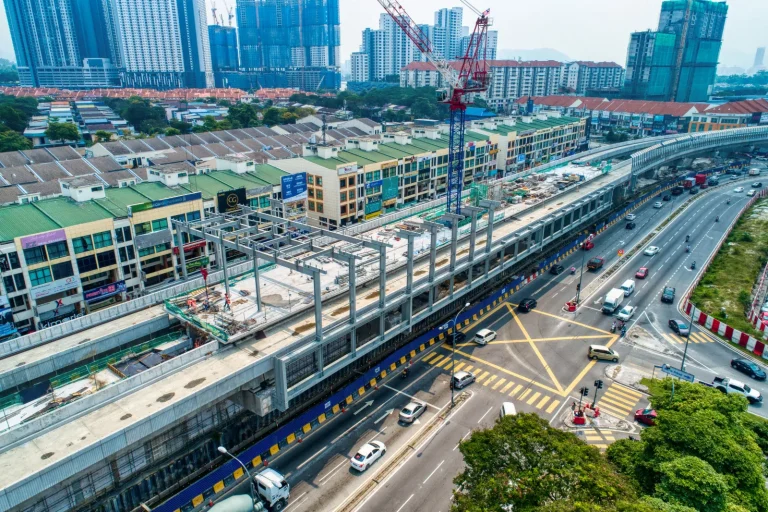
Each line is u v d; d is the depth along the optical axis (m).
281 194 104.69
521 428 37.91
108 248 78.56
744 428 39.75
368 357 65.88
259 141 173.12
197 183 99.00
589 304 83.50
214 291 61.59
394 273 70.19
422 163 135.12
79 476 39.69
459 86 98.38
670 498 31.69
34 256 70.88
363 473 47.69
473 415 55.84
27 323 72.12
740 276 91.88
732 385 58.94
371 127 195.38
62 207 80.25
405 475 47.34
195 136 174.75
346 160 119.62
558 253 102.00
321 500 44.56
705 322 75.50
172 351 51.94
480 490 33.50
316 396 59.25
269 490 43.12
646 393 59.81
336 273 67.25
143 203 81.75
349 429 53.97
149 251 84.00
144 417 39.62
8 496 32.81
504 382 62.06
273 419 55.22
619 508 29.06
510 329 75.38
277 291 61.81
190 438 48.09
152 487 44.88
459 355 68.31
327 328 53.38
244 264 67.50
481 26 100.88
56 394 44.59
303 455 50.22
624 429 53.56
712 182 162.62
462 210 83.88
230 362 48.12
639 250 108.31
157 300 58.97
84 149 161.25
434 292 70.62
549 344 71.00
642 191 152.00
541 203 105.00
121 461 42.69
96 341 51.03
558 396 59.25
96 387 45.44
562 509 29.17
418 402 57.59
